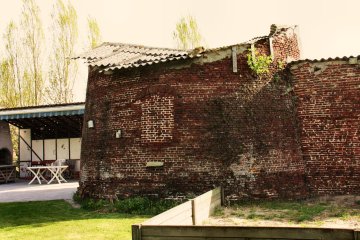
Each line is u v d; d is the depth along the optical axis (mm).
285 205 10648
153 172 11484
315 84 11867
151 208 10836
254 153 11359
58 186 18172
